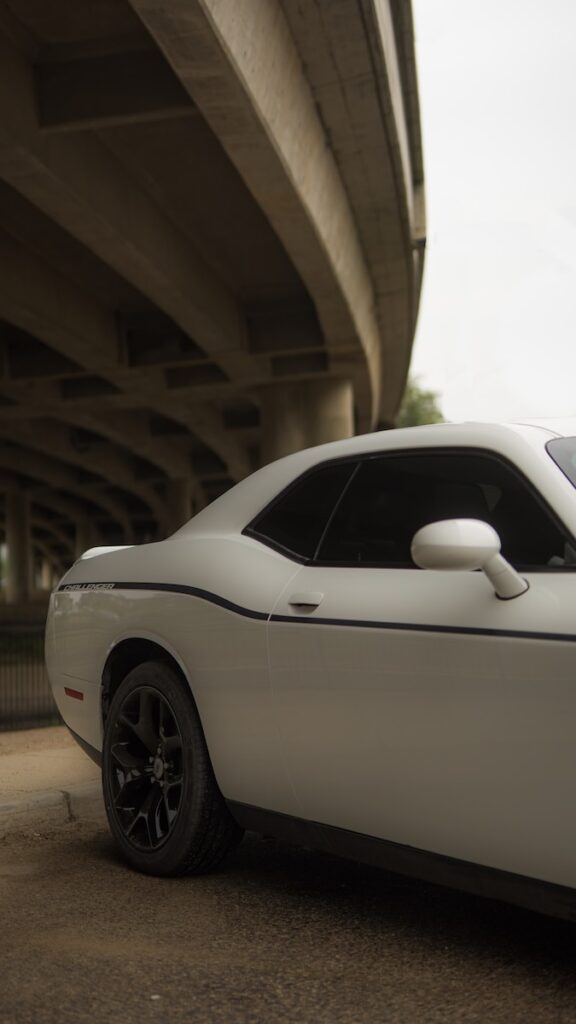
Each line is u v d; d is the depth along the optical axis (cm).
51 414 3569
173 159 1684
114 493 7744
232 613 396
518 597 308
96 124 1322
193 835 416
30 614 4678
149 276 1881
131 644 453
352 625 347
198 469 5469
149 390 2948
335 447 410
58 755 706
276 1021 288
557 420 368
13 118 1264
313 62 1445
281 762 375
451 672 315
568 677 285
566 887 290
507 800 300
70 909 390
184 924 371
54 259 2128
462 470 355
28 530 7081
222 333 2322
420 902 393
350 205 1989
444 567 299
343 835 361
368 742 340
